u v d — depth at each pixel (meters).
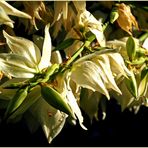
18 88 0.64
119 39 0.82
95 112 0.82
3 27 0.75
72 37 0.75
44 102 0.70
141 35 0.81
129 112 1.09
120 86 0.78
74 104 0.66
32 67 0.67
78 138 1.18
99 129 1.16
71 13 0.77
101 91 0.67
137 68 0.73
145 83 0.73
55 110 0.70
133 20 0.78
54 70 0.66
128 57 0.74
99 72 0.68
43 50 0.68
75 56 0.69
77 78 0.67
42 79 0.65
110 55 0.70
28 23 0.77
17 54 0.66
